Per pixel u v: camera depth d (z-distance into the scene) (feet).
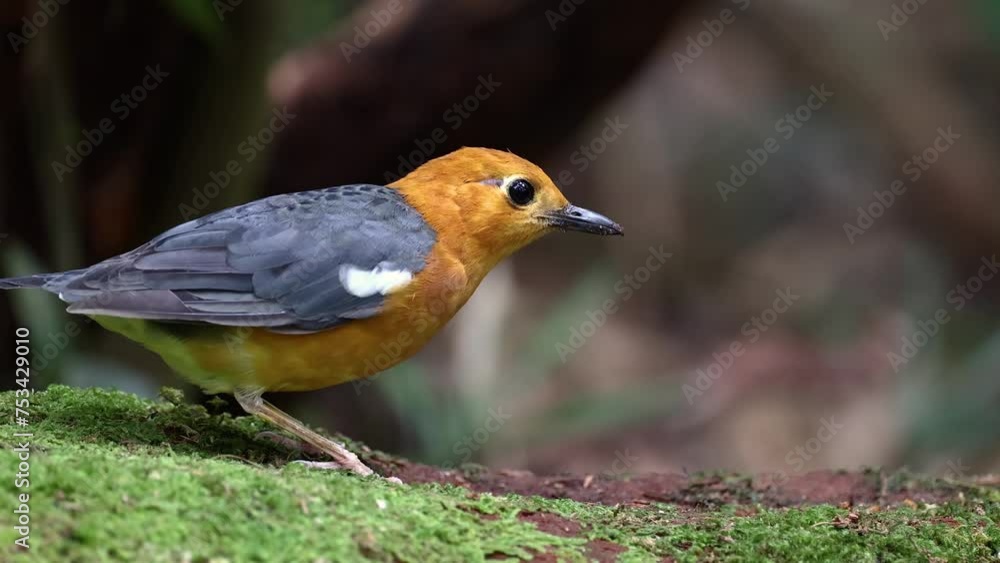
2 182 40.47
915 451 52.08
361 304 26.86
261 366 26.68
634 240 64.44
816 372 57.82
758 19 64.44
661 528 22.47
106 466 18.33
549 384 56.59
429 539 19.01
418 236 28.32
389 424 48.55
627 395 50.47
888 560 21.52
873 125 64.75
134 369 39.55
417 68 41.91
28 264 38.55
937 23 63.77
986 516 24.88
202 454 24.94
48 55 38.83
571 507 23.68
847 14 63.26
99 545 15.89
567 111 44.04
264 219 27.09
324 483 20.35
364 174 44.45
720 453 52.54
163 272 25.75
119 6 39.37
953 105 63.46
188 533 16.78
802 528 23.08
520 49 41.65
